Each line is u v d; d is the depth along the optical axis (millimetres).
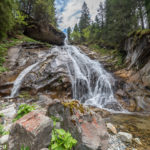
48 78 7434
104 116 4828
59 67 8711
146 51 8516
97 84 9281
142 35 8758
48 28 17672
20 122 1632
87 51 17328
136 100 6914
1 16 7352
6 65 7809
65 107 2391
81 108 2457
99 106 6516
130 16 14703
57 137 1781
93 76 9695
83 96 8047
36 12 17875
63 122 2289
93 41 25312
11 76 6961
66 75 8109
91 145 1841
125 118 4637
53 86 7094
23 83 6680
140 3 14133
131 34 10812
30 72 7516
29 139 1444
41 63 8766
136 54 9797
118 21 15281
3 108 4062
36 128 1504
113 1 16438
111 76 10492
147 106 6238
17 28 14383
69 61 10391
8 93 5918
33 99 5586
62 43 22984
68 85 7559
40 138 1498
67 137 1713
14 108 4113
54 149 1574
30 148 1396
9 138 1640
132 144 2439
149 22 12398
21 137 1546
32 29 15938
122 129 3375
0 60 7922
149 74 7992
